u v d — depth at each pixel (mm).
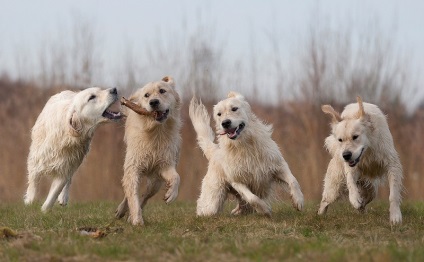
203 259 8211
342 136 12297
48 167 14117
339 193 13664
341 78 22438
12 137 23016
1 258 8602
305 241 9281
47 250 8891
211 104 22500
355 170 12797
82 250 8844
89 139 13945
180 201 19422
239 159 12797
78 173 22312
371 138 12469
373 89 22422
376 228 11148
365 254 7871
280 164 12938
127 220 12484
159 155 12438
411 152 21844
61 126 13750
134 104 12242
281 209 14617
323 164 21484
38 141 14305
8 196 22422
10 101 24078
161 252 8805
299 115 22359
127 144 12625
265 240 9586
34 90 23812
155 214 14305
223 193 13609
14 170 22688
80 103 13367
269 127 13211
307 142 21781
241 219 12109
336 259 7668
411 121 22703
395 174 12562
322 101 22297
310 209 14992
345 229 11125
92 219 12703
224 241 9477
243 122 12531
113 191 22203
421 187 21500
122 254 8664
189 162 22234
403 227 11156
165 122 12469
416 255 7809
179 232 10766
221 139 12945
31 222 12008
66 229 10852
